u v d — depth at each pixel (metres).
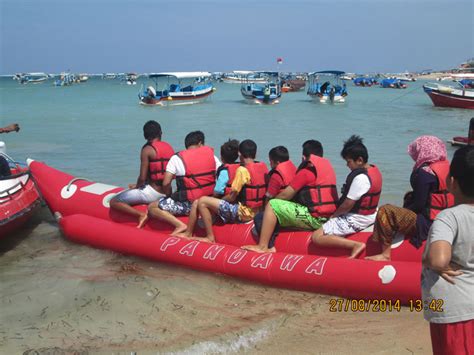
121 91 71.06
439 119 26.02
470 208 2.44
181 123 24.05
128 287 4.86
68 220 6.25
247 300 4.59
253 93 38.72
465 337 2.42
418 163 4.57
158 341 3.85
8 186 6.50
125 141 16.86
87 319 4.22
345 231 4.84
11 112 31.17
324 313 4.31
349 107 35.69
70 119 26.06
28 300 4.59
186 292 4.76
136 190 6.08
